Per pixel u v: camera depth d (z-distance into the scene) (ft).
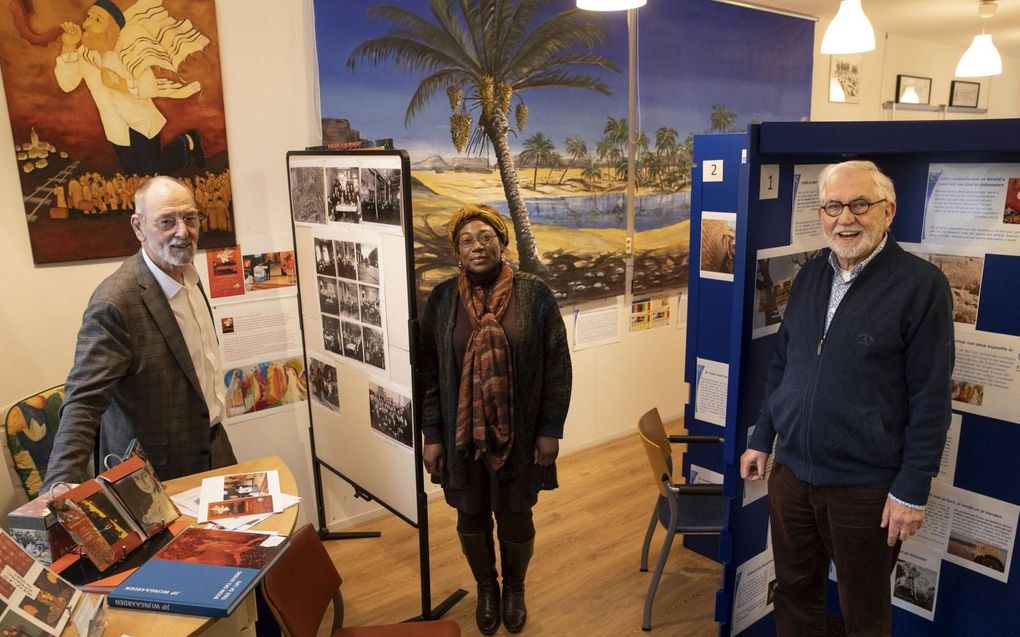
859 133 5.98
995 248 6.11
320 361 9.32
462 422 7.22
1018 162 5.88
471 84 10.93
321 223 8.57
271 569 5.12
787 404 6.07
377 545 10.23
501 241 7.38
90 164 7.98
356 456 8.93
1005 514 6.35
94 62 7.84
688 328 9.23
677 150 14.10
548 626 8.22
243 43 8.88
